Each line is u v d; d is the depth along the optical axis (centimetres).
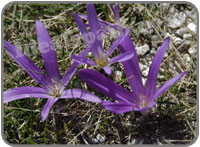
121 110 16
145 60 21
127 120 18
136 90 17
